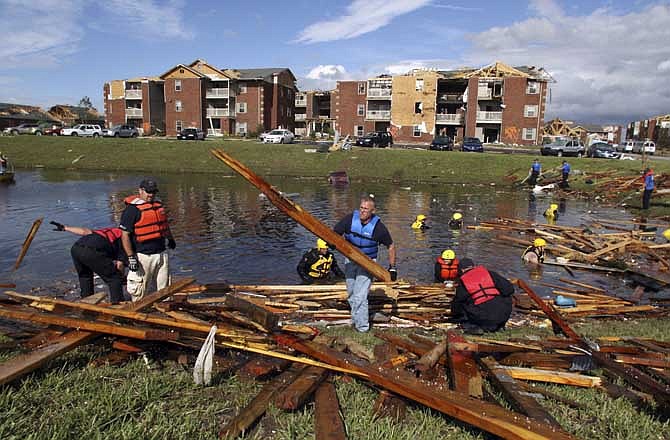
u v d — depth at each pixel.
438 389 3.96
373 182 35.16
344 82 72.44
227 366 4.69
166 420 3.69
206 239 14.94
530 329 7.34
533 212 22.95
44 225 16.67
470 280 7.16
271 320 4.59
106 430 3.49
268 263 12.23
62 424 3.48
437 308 8.55
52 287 9.77
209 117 75.38
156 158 42.06
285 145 46.88
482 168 37.06
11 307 5.62
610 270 12.50
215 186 30.09
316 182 34.28
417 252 14.09
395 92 70.25
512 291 7.08
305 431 3.66
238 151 43.38
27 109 101.00
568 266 12.91
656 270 12.45
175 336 4.67
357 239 6.88
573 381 4.72
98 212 19.72
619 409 4.27
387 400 4.14
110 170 39.34
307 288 9.09
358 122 72.88
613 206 25.75
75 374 4.32
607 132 112.06
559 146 45.69
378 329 7.28
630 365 5.22
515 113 64.81
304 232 16.20
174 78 73.62
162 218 7.11
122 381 4.29
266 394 4.04
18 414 3.58
